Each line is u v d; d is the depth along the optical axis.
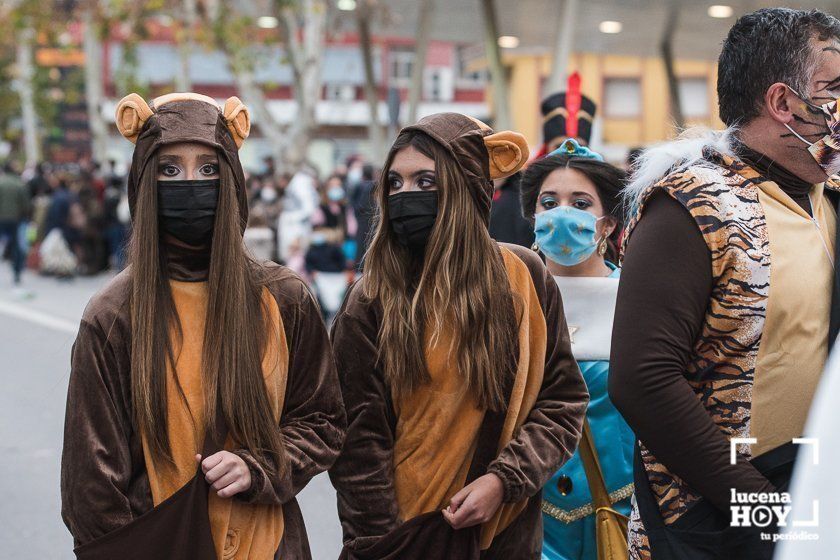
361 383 3.81
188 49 30.69
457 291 3.74
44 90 48.12
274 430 3.45
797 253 3.15
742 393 3.15
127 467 3.38
